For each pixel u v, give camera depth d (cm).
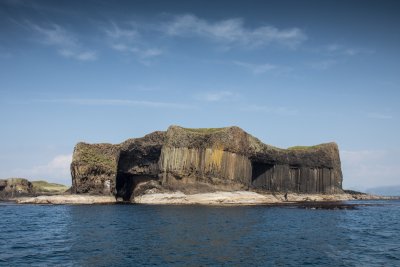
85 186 13088
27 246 4412
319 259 3800
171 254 3975
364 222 7369
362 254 4062
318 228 6203
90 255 3906
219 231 5662
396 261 3738
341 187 16888
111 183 13238
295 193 14950
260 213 8694
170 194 12094
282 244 4609
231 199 12075
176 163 12362
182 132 12625
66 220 7275
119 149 13562
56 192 18375
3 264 3500
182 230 5753
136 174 13575
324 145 16200
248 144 13538
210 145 12456
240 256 3903
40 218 7706
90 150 13438
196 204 11725
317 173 15688
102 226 6266
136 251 4112
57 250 4159
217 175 12419
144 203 12219
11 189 17262
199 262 3638
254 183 15088
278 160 14712
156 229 5862
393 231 6025
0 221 7156
